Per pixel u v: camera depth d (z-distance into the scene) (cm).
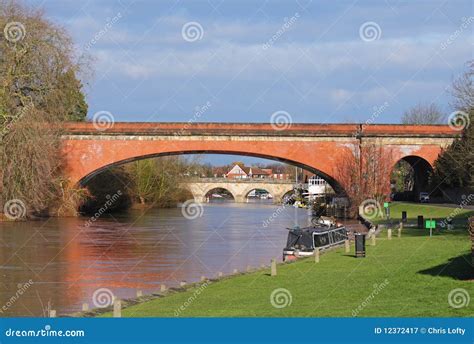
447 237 5712
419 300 3019
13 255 5828
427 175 11738
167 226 9175
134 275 4884
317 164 10469
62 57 8638
